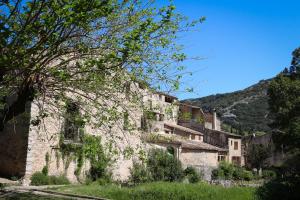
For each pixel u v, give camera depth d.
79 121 10.84
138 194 20.20
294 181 27.05
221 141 58.97
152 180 28.34
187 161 42.38
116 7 9.37
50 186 20.53
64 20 8.29
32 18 8.42
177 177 30.34
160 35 9.95
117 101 10.94
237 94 148.25
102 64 8.94
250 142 66.00
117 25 9.98
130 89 11.05
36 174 21.17
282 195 24.45
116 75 10.41
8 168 21.36
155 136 11.79
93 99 10.84
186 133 47.88
